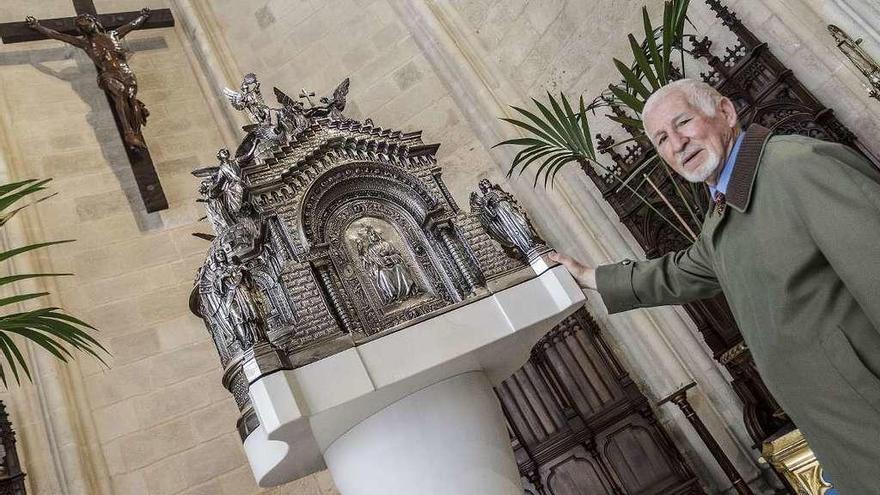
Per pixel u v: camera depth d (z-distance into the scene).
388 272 2.89
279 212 2.78
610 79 6.43
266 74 8.16
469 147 7.33
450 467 2.52
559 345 6.29
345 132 3.16
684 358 6.21
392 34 7.92
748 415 5.47
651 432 5.90
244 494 5.76
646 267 2.81
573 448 5.88
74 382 5.63
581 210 6.71
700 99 2.29
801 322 2.04
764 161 2.10
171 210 7.08
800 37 5.15
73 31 7.35
